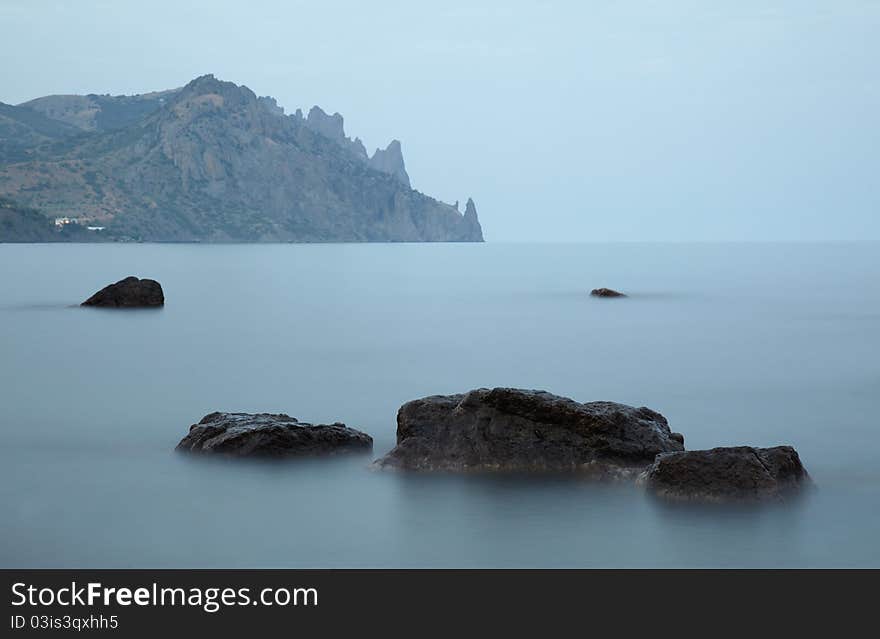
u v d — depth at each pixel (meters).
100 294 69.25
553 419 19.08
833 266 169.25
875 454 21.73
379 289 97.12
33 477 19.14
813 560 14.41
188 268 158.25
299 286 102.81
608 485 17.97
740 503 16.67
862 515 16.53
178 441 22.56
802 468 17.94
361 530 15.77
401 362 39.00
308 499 17.41
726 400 29.72
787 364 38.56
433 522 16.11
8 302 74.25
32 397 29.55
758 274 135.38
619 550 14.80
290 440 20.14
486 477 18.48
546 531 15.64
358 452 20.44
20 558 14.62
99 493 17.91
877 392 31.20
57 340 47.03
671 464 17.38
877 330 53.41
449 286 103.25
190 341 46.91
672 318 61.75
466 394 19.89
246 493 17.81
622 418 19.11
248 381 33.34
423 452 19.12
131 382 32.97
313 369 36.69
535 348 44.28
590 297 83.75
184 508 16.98
